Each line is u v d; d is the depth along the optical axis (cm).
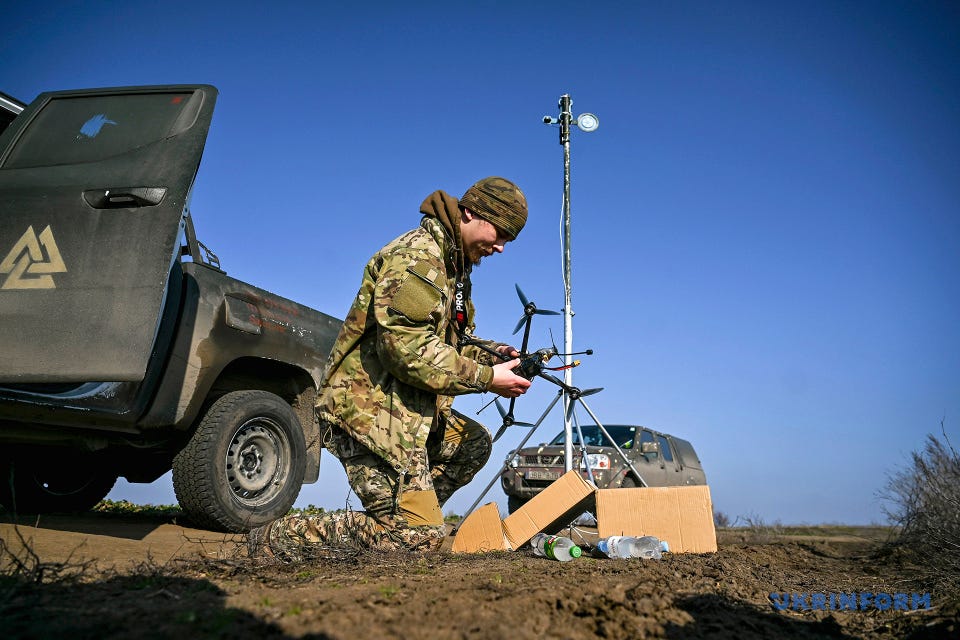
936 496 419
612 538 345
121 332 285
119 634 139
